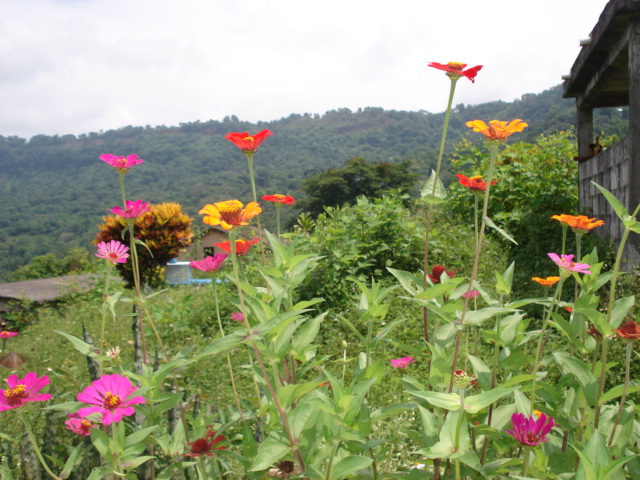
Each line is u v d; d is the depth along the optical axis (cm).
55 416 197
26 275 4409
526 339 185
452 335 189
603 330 164
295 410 155
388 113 18688
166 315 570
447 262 689
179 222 1054
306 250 620
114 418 150
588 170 805
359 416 167
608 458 126
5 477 169
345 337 490
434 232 721
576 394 179
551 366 327
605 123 3166
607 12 538
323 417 153
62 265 4497
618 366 346
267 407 175
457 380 137
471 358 184
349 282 599
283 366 190
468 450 142
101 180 12088
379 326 479
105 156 236
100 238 1032
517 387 166
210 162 13538
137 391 168
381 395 318
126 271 1027
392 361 232
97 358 208
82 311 738
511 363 180
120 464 164
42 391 244
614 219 646
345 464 144
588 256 194
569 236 743
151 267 1040
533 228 752
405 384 181
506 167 958
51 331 660
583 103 875
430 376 173
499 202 919
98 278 964
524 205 891
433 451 139
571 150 985
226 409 251
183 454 177
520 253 747
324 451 153
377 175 4812
